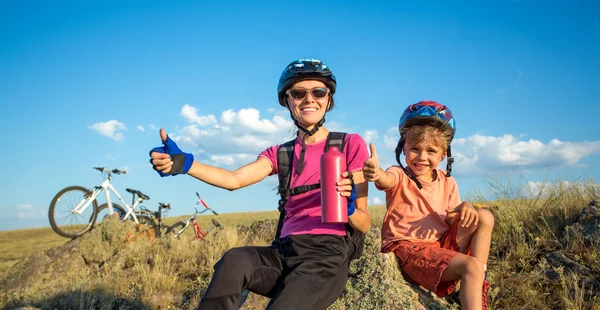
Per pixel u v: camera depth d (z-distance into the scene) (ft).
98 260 25.94
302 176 9.04
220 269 7.66
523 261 15.34
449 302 11.14
